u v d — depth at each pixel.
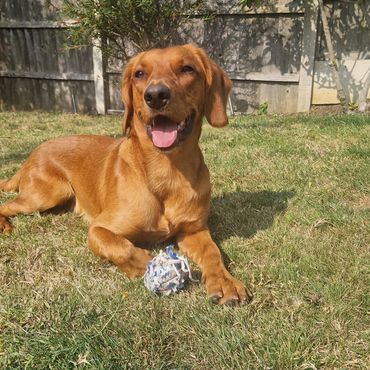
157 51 0.88
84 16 2.11
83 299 0.75
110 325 0.69
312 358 0.63
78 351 0.64
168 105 0.80
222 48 2.38
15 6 2.61
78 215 1.08
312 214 1.04
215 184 1.24
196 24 2.38
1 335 0.67
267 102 2.39
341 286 0.76
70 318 0.71
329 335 0.67
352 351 0.65
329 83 2.29
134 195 0.89
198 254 0.86
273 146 1.52
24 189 1.08
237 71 2.39
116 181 0.92
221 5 2.30
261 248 0.91
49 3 2.28
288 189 1.20
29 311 0.71
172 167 0.88
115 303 0.74
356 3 2.13
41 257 0.87
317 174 1.28
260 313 0.72
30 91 2.79
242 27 2.32
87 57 2.57
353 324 0.69
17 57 2.74
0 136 1.85
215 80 0.91
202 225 0.93
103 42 2.29
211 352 0.64
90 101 2.66
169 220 0.91
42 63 2.69
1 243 0.92
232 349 0.65
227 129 1.83
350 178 1.22
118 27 2.17
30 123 2.14
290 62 2.30
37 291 0.77
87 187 1.04
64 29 2.54
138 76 0.89
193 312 0.71
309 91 2.29
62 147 1.11
